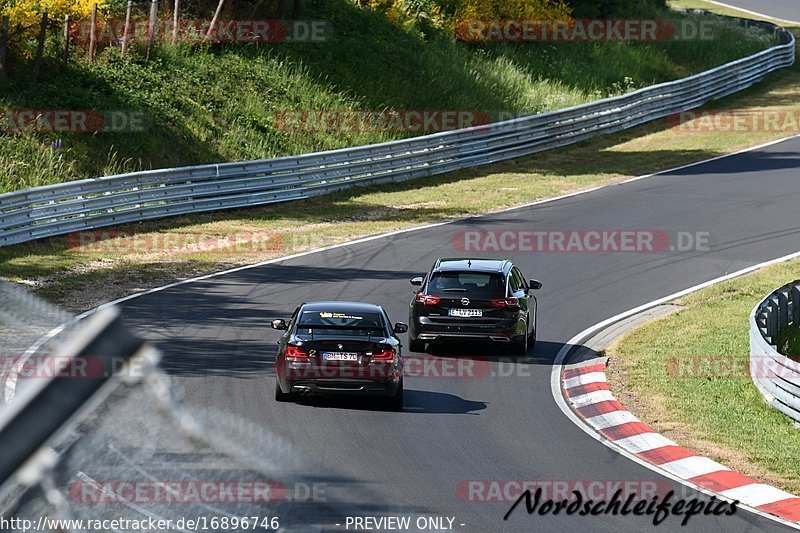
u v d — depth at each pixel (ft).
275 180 395.75
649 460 157.07
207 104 468.75
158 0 524.11
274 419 168.66
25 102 392.68
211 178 372.79
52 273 272.31
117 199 335.67
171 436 24.86
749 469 155.43
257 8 551.59
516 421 177.47
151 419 24.26
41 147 371.15
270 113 485.97
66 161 371.97
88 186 325.01
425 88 574.56
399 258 323.57
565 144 542.16
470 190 438.81
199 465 25.86
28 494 24.73
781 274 312.71
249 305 257.96
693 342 244.22
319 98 513.04
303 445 154.51
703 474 150.71
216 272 294.25
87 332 19.51
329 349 176.35
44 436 18.88
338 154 422.41
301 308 190.49
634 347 239.30
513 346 231.91
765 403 195.83
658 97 609.01
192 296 264.11
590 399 195.21
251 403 177.47
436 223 377.50
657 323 261.85
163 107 442.50
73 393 19.25
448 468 146.72
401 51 596.29
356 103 522.88
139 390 23.25
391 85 561.02
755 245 349.82
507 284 230.48
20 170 352.49
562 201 420.36
